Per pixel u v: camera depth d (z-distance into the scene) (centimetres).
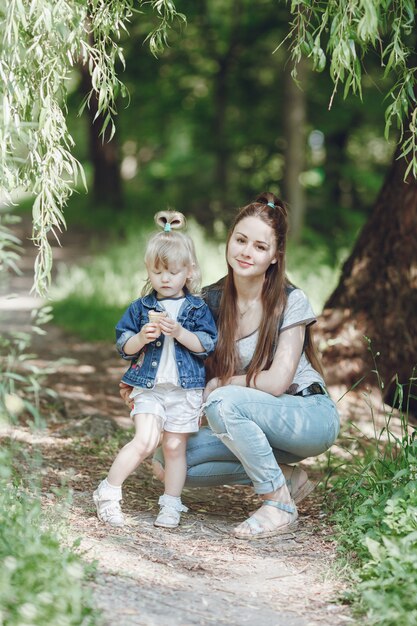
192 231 1441
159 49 411
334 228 1856
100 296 1130
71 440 541
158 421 392
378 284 663
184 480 404
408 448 426
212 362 412
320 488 472
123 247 1478
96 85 381
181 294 400
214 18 1891
